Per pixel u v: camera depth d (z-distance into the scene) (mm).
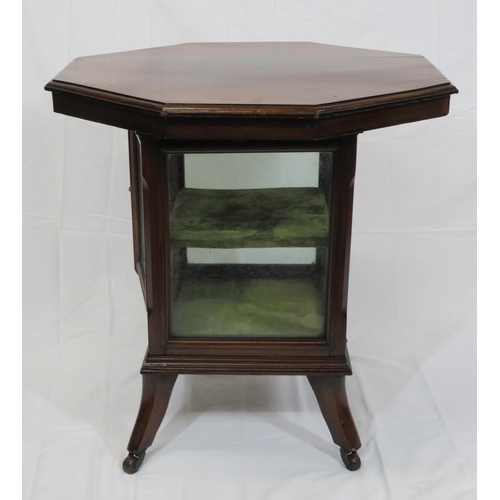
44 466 1267
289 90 1044
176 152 1072
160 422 1266
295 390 1488
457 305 1745
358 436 1257
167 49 1448
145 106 978
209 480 1243
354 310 1733
